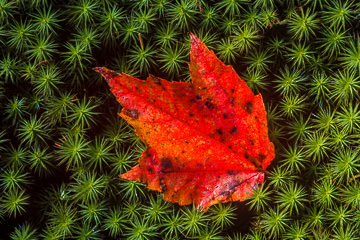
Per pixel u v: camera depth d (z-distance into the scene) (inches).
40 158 14.0
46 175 14.1
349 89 13.7
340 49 14.0
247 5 14.2
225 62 14.2
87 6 13.9
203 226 14.0
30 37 14.0
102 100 14.3
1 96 14.1
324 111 13.9
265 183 13.9
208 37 14.1
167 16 14.1
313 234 13.9
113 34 14.1
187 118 13.2
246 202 14.0
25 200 14.2
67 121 14.1
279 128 14.1
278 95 14.2
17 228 14.2
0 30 14.0
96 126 14.3
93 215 13.9
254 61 14.0
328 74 14.1
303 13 13.8
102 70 13.0
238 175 13.5
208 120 13.3
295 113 14.1
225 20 14.1
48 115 14.1
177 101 13.1
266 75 14.0
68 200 14.2
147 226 13.9
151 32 14.2
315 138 13.8
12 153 14.0
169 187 13.3
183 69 14.2
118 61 14.2
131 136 14.1
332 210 13.7
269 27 14.0
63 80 14.3
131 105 13.1
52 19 13.9
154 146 13.2
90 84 14.2
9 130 14.3
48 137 14.1
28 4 14.0
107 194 14.2
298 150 14.0
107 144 14.2
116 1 14.1
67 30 14.2
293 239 13.7
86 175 14.1
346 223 13.8
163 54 14.1
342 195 13.7
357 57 13.7
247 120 13.2
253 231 14.0
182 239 14.0
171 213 13.9
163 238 13.9
